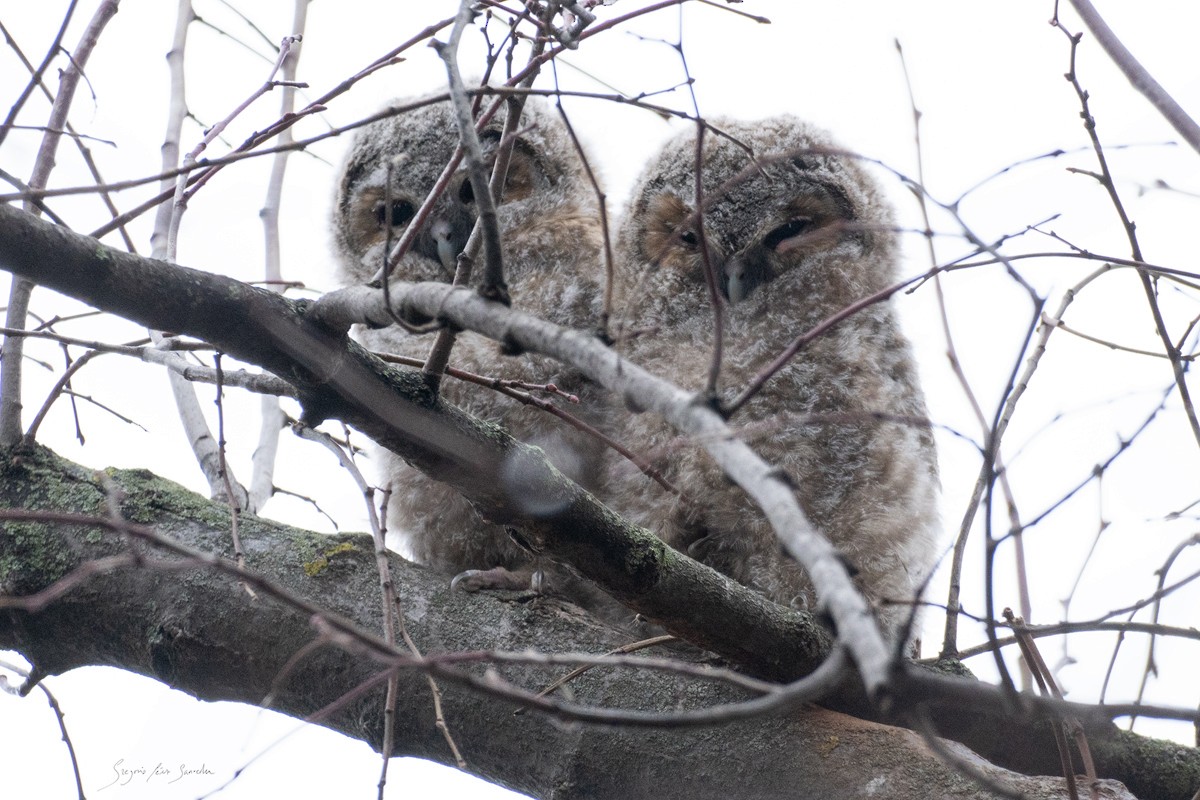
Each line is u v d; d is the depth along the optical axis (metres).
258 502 9.38
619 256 10.85
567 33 5.76
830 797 6.65
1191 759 7.60
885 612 9.20
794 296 10.26
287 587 7.45
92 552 7.46
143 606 7.39
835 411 9.52
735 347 10.12
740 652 7.05
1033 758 7.34
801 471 9.35
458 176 11.62
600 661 4.36
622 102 5.50
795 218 10.52
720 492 9.24
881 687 2.87
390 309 5.05
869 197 10.62
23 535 7.52
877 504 9.29
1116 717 4.17
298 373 6.04
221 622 7.32
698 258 10.55
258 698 7.39
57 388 7.73
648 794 6.95
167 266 5.72
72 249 5.46
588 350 4.21
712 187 10.72
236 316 5.81
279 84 7.62
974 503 6.94
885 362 9.80
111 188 5.36
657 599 6.81
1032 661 6.29
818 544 3.20
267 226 10.08
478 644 7.44
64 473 7.77
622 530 6.69
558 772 7.06
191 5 9.80
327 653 7.28
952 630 7.19
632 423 9.60
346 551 7.64
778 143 10.98
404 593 7.57
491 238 4.73
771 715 6.97
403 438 6.27
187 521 7.64
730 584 7.02
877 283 10.23
